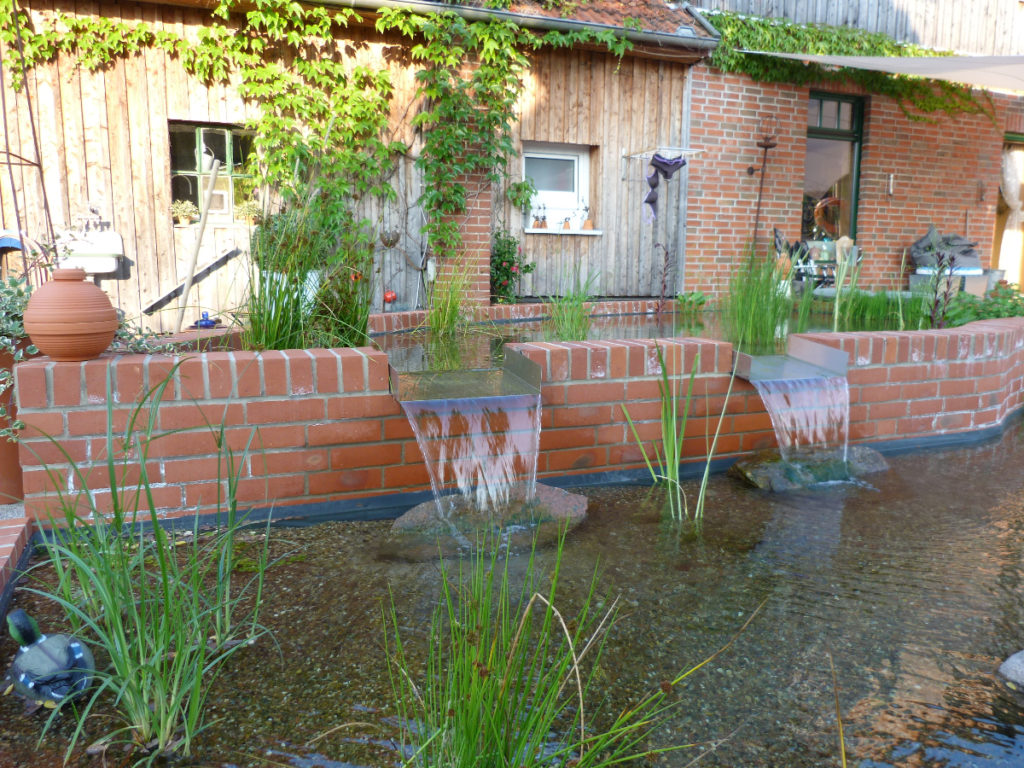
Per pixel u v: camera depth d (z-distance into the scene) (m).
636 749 1.54
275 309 3.59
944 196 10.70
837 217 10.38
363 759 1.51
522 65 8.02
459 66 7.69
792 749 1.54
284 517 2.91
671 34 8.21
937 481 3.36
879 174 10.25
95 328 2.63
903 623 2.05
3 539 2.41
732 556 2.52
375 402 2.97
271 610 2.14
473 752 1.32
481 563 1.76
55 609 2.15
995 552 2.55
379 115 7.55
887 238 10.45
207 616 1.94
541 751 1.52
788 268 6.06
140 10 6.77
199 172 7.23
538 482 3.26
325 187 7.31
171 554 2.14
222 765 1.50
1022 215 11.85
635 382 3.39
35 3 6.46
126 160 6.85
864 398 3.83
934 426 4.03
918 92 10.15
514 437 3.04
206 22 7.00
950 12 10.62
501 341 5.29
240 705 1.70
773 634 2.00
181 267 7.11
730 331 5.58
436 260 7.88
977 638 1.97
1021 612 2.12
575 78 8.36
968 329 4.30
